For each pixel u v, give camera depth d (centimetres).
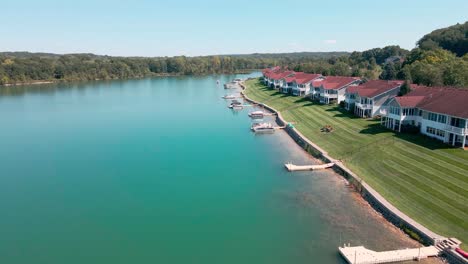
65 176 5916
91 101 15038
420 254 3350
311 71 17050
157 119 10738
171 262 3509
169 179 5666
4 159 6869
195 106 13200
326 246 3634
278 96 13325
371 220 4097
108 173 6019
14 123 10375
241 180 5500
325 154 6341
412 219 3900
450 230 3628
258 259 3488
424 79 9494
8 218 4488
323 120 8550
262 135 8356
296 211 4406
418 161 5231
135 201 4897
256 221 4212
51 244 3891
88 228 4209
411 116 6556
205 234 3984
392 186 4712
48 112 12288
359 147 6278
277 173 5731
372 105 7919
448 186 4400
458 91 6150
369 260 3303
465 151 5200
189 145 7638
